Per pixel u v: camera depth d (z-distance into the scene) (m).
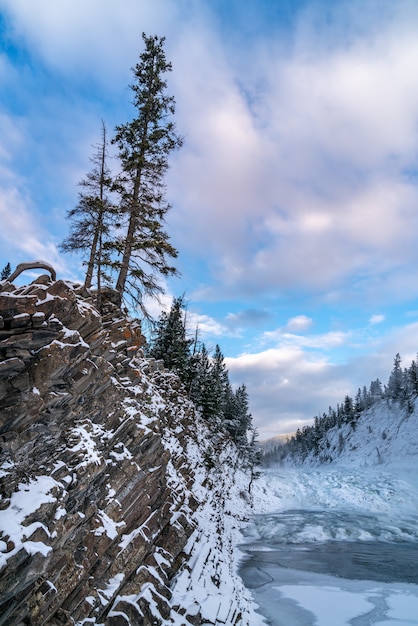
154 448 12.29
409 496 50.34
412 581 19.41
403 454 93.56
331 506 49.28
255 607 15.41
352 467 97.88
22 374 7.28
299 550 27.19
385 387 162.25
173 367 38.06
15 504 6.31
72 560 7.48
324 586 18.61
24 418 7.20
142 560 10.37
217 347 69.75
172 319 39.00
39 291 8.14
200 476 26.06
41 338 7.73
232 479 44.22
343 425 152.38
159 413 17.09
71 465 7.91
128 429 11.05
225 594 13.22
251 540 30.39
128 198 20.50
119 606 8.50
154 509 11.98
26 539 5.91
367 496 52.25
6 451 6.80
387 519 38.47
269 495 53.84
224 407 64.31
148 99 21.17
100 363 10.09
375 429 126.94
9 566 5.44
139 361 19.31
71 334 8.30
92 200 18.80
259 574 20.75
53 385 7.98
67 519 7.25
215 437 45.16
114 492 9.62
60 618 7.05
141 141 20.64
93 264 18.61
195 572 13.11
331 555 25.52
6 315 7.15
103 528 8.61
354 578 20.03
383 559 24.25
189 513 16.45
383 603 16.16
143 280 20.31
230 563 19.75
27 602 6.21
